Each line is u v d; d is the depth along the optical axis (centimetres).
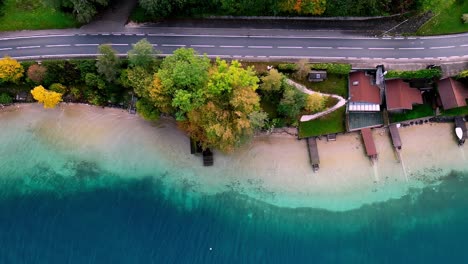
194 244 8625
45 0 8212
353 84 8694
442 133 8869
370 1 8231
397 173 8844
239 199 8856
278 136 8975
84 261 8481
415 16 8656
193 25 8881
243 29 8850
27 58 8844
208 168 8925
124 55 8825
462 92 8481
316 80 8650
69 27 8894
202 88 7750
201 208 8844
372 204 8794
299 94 8200
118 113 9062
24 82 8806
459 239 8619
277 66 8606
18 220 8744
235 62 7806
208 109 7719
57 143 9038
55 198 8881
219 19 8888
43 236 8644
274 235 8712
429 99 8794
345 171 8862
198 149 8881
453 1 8188
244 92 7650
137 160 8994
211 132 7781
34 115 9106
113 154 9006
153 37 8869
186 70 7531
